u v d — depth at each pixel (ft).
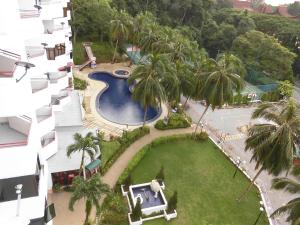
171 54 185.88
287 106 94.94
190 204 115.75
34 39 85.40
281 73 256.52
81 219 98.63
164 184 123.44
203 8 332.19
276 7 453.58
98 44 257.55
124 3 296.51
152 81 131.95
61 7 110.83
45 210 61.87
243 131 175.52
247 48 265.34
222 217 112.47
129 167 124.77
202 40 315.58
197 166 138.41
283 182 86.02
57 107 116.47
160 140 148.56
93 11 248.93
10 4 48.73
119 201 108.68
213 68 140.77
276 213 87.25
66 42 127.44
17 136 54.39
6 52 48.11
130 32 232.73
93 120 160.45
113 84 212.02
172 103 182.09
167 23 316.40
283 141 92.07
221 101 135.85
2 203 50.93
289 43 299.58
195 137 158.10
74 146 100.42
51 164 108.06
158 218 107.04
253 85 248.32
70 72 139.23
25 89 46.91
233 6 455.22
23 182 51.01
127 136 144.46
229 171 138.62
